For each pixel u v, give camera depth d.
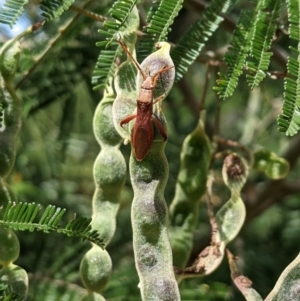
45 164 0.36
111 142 0.21
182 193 0.23
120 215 0.36
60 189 0.37
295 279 0.19
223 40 0.31
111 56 0.21
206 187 0.23
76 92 0.30
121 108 0.20
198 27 0.22
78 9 0.22
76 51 0.28
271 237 0.38
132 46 0.20
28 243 0.29
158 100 0.19
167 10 0.20
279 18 0.21
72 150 0.38
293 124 0.18
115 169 0.21
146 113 0.19
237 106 0.42
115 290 0.28
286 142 0.40
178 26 0.30
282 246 0.37
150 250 0.19
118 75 0.20
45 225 0.19
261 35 0.20
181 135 0.37
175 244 0.23
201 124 0.24
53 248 0.29
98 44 0.19
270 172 0.25
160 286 0.19
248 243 0.36
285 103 0.18
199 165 0.24
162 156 0.19
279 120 0.18
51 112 0.33
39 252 0.29
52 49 0.25
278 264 0.35
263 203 0.34
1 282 0.20
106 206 0.21
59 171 0.34
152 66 0.19
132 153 0.19
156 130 0.19
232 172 0.23
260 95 0.40
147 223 0.19
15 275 0.20
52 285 0.28
